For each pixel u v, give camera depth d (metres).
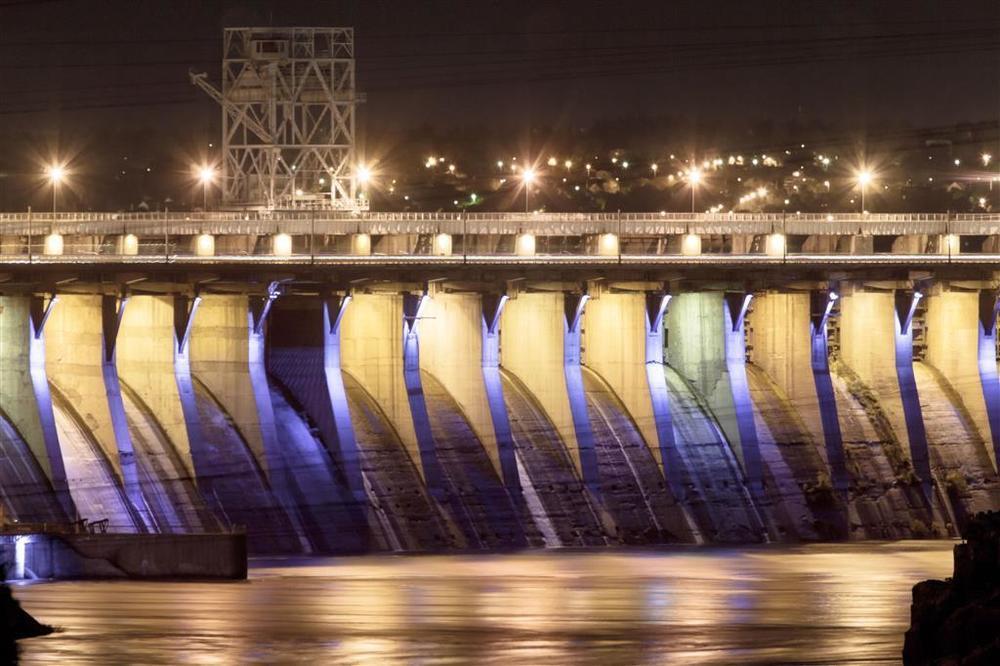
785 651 140.62
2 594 140.75
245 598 161.12
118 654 134.88
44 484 187.75
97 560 168.75
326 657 135.62
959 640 107.12
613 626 151.88
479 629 149.12
